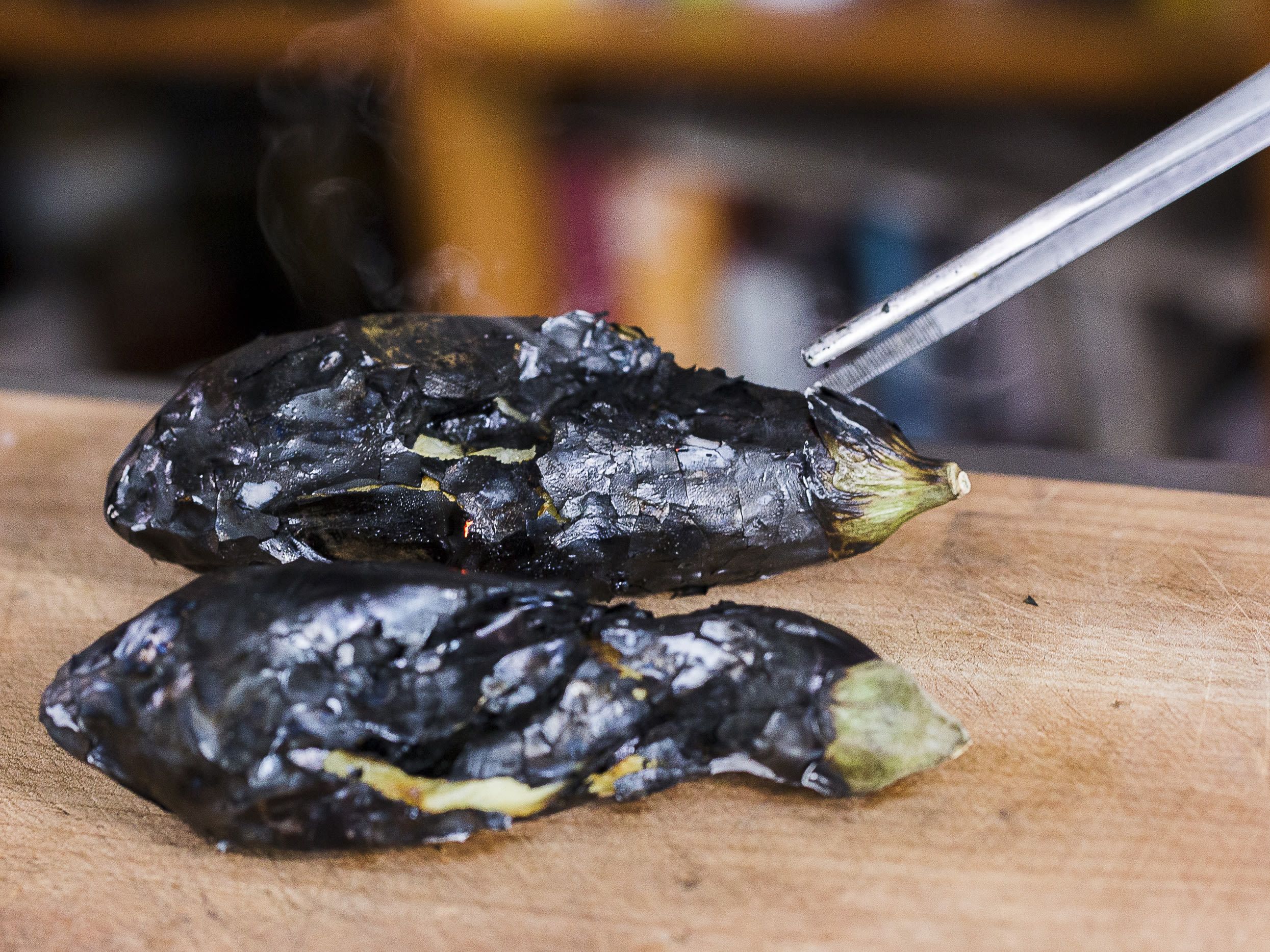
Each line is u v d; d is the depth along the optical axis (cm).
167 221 92
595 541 49
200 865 44
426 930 42
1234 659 49
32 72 88
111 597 54
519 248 90
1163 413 81
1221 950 41
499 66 85
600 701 43
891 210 85
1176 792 45
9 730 49
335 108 88
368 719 42
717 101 88
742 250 89
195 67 87
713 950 42
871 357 53
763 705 44
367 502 49
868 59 81
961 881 43
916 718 44
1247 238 80
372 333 50
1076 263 81
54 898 44
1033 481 58
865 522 49
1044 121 86
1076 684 48
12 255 93
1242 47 76
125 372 94
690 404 51
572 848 44
